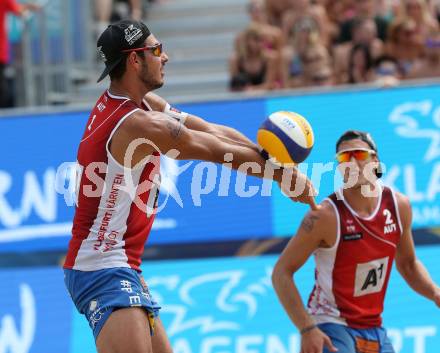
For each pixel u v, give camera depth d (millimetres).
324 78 26312
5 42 28016
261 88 26938
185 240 20828
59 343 20594
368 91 21297
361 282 14820
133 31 12539
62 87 30391
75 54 31406
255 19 30859
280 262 14953
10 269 21344
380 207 14844
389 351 15258
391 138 21047
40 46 29844
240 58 27281
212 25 33438
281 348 19812
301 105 21375
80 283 12961
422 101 21109
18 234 21516
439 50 25109
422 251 20344
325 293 15000
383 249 14836
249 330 20016
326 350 14734
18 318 20953
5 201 21750
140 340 12578
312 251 14859
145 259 20875
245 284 20422
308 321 14562
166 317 20375
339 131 21141
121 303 12617
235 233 20766
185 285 20578
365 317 14969
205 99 21609
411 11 27391
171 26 33688
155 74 12734
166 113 13883
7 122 22078
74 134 21953
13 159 21922
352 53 26656
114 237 12883
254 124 21422
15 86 29531
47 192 21641
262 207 20797
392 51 26953
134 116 12242
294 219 20703
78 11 31375
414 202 20672
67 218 21438
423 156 20906
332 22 30922
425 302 19641
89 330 20578
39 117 22094
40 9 29734
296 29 26969
